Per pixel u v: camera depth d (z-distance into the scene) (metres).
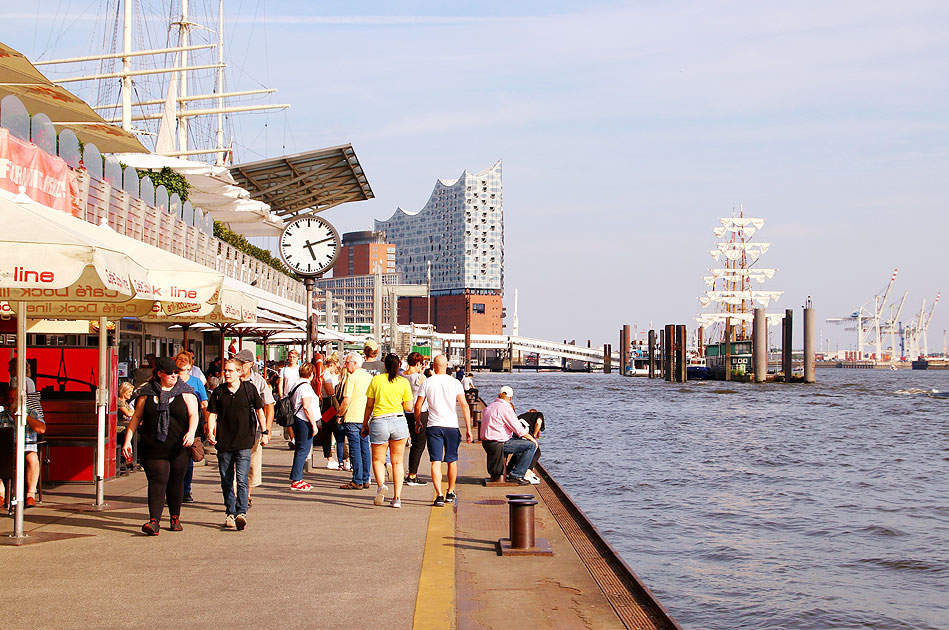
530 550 10.38
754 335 169.25
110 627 6.99
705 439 51.31
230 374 11.20
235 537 10.64
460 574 9.49
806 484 31.92
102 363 12.61
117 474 15.25
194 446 11.13
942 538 21.50
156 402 10.62
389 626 7.15
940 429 61.38
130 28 59.41
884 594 16.11
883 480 33.53
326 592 8.16
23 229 8.38
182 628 7.00
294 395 14.59
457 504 14.10
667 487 30.36
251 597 7.95
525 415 17.66
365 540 10.57
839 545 20.56
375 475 13.32
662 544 20.28
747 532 21.98
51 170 16.34
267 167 37.41
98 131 30.27
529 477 17.02
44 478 14.29
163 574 8.76
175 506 10.88
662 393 125.00
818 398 111.12
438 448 13.52
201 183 38.47
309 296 23.84
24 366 10.16
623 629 7.64
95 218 18.88
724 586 16.48
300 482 14.68
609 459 39.50
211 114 69.75
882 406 93.19
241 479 11.16
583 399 105.00
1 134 14.38
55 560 9.30
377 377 13.30
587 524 12.43
